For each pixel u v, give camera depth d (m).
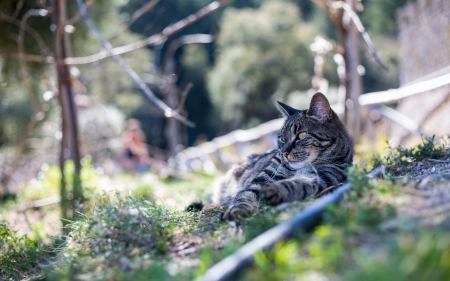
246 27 32.16
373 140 14.54
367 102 14.42
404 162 6.09
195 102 36.75
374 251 3.18
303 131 6.07
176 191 12.09
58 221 9.78
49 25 13.38
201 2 34.16
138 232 4.80
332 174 5.84
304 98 28.11
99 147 21.19
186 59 35.69
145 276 3.85
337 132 6.28
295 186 4.96
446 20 13.62
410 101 15.12
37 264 5.99
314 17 32.94
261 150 19.45
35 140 19.12
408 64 15.88
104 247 4.83
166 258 4.33
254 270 3.21
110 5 14.73
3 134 18.84
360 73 11.13
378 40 27.03
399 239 3.15
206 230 4.94
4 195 14.84
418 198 3.97
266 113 32.38
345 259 3.15
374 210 3.76
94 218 5.18
